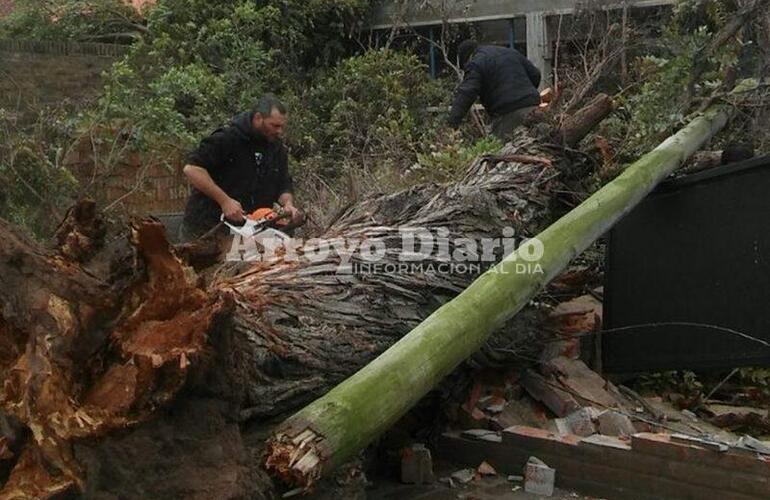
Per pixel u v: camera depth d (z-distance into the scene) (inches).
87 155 315.9
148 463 94.0
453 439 169.5
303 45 458.6
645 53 360.2
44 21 485.1
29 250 92.4
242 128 213.3
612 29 326.3
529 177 207.0
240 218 200.2
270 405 118.0
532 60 429.7
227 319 95.7
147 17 465.4
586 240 171.0
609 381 199.6
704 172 192.1
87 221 97.8
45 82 382.6
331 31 469.7
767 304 183.0
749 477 134.8
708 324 191.6
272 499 103.4
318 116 416.8
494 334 171.5
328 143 395.2
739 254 187.2
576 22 383.6
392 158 310.0
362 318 143.1
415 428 174.1
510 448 161.9
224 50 428.8
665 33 256.2
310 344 129.6
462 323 131.3
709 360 191.2
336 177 339.0
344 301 144.0
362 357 136.9
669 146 210.4
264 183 218.5
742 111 249.8
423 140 327.6
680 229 196.2
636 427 175.2
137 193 309.7
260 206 218.8
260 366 120.0
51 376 88.4
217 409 100.2
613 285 206.7
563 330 203.6
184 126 364.8
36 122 313.4
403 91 401.4
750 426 185.8
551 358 190.7
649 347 200.7
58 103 343.3
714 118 235.5
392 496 153.4
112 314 94.7
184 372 90.5
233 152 213.9
